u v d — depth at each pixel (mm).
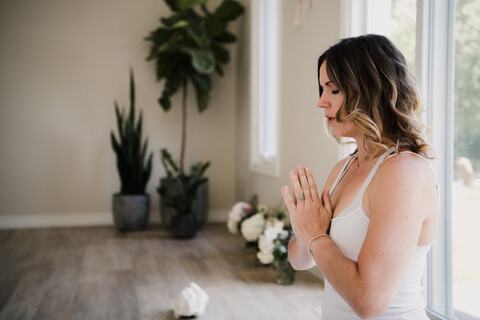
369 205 1075
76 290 2914
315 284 3053
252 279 3160
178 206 4539
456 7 2062
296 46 3598
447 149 2129
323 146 3133
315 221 1171
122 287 2980
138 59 5527
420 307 1109
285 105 3846
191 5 5051
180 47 5074
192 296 2432
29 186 5297
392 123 1103
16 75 5242
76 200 5418
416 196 981
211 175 5770
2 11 5188
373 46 1109
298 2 3453
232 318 2432
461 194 2055
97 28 5430
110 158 5484
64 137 5375
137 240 4520
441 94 2152
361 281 941
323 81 1178
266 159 4652
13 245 4281
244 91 5379
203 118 5742
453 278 2115
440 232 2170
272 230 3098
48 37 5312
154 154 5594
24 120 5273
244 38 5387
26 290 2912
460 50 2041
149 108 5566
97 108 5445
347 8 2766
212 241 4473
